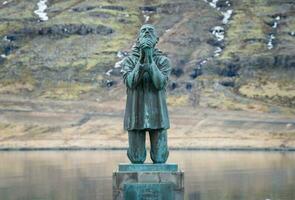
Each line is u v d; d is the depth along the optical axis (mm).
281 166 162875
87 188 107750
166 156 32406
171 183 31078
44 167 163875
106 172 141750
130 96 32062
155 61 32312
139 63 31641
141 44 31562
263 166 163250
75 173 140625
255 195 95812
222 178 124125
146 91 31859
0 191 105375
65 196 97062
